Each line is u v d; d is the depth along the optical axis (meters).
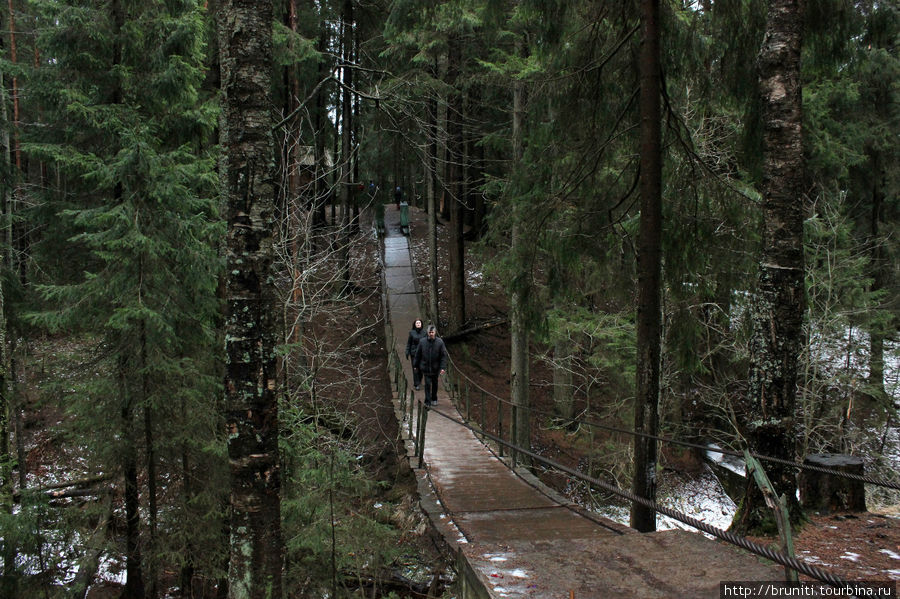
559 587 2.59
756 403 5.24
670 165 7.38
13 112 12.47
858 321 13.35
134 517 6.73
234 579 4.20
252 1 4.36
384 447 13.98
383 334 19.45
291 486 6.98
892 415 14.24
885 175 16.25
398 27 10.62
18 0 14.85
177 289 6.89
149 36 8.13
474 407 16.72
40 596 6.30
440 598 6.93
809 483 5.76
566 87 7.26
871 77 14.16
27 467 10.09
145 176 6.68
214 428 6.88
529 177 7.99
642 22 6.13
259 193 4.37
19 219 9.28
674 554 2.98
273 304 4.46
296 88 13.16
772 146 5.28
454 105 15.46
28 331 9.53
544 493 7.54
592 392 17.20
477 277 24.02
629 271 9.07
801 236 5.22
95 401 6.43
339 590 5.99
